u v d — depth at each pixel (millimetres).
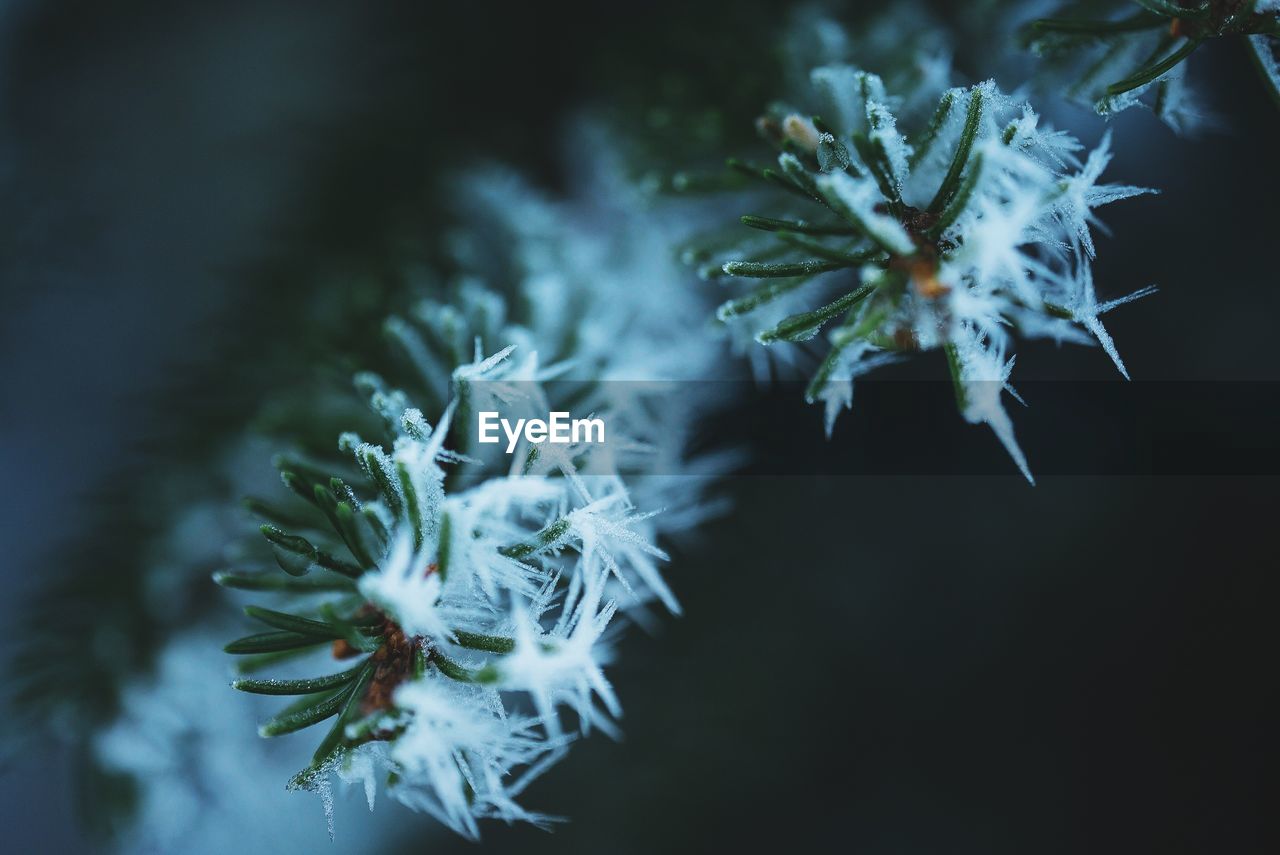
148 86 395
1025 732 358
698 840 353
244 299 359
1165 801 354
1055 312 257
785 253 287
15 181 391
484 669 245
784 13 332
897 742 357
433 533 257
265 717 337
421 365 304
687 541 355
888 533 356
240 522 332
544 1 371
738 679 354
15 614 356
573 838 352
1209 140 331
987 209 246
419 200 369
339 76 387
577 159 377
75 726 331
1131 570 354
